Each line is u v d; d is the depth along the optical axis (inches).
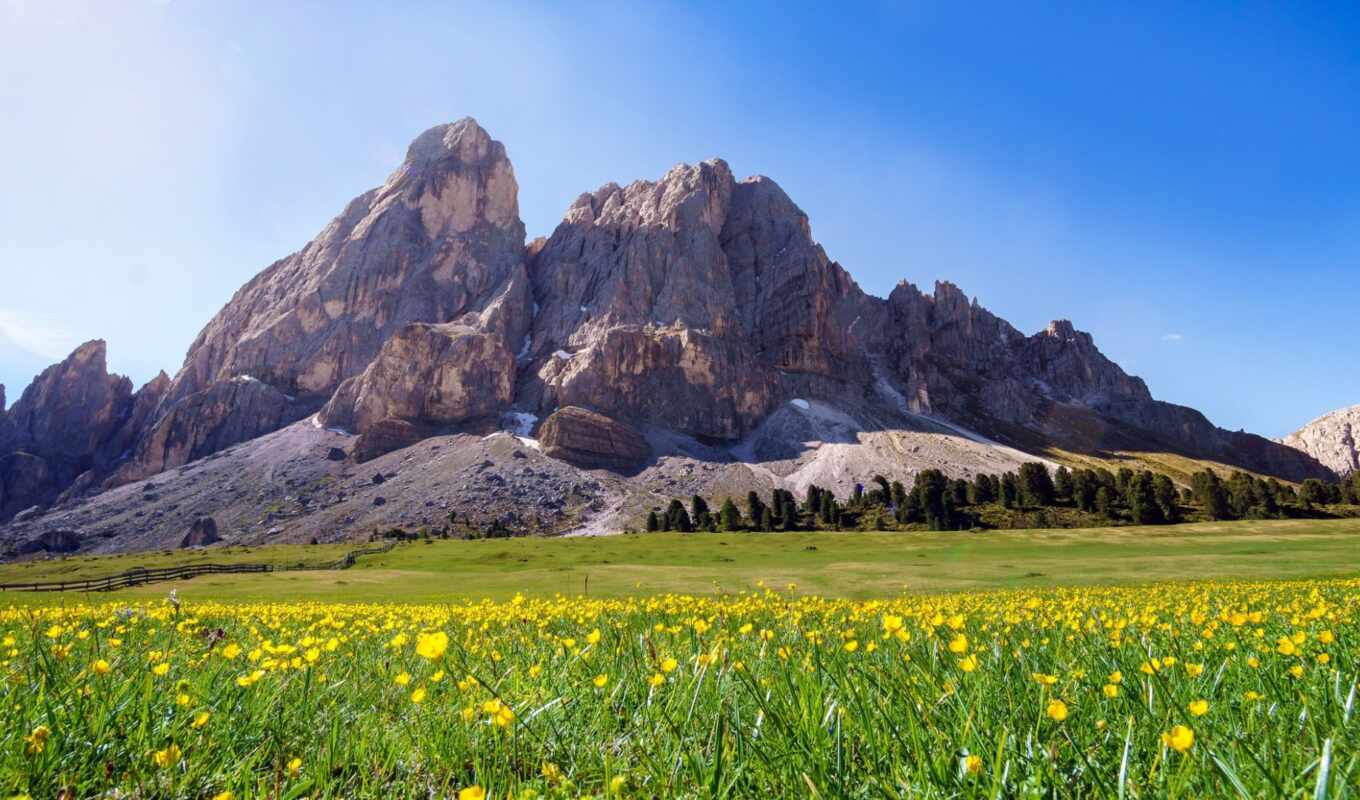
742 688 135.2
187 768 109.7
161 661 185.9
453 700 145.9
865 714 106.5
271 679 168.1
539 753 112.1
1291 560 2375.7
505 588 2084.2
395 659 221.0
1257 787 75.3
